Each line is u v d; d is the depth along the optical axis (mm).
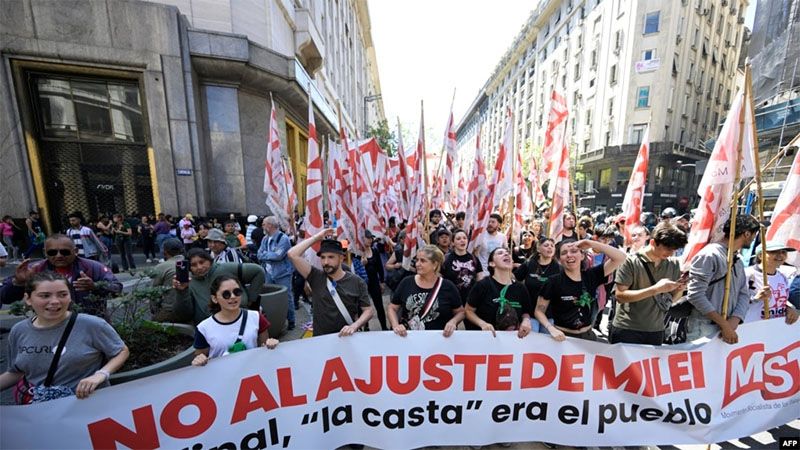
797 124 12273
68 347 1812
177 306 3086
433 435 2359
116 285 2766
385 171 8539
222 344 2193
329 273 2643
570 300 2590
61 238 2549
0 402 2711
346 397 2281
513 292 2633
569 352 2385
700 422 2402
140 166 10180
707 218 2838
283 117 13367
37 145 9117
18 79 8680
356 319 2705
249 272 3346
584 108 27484
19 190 8867
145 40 9484
